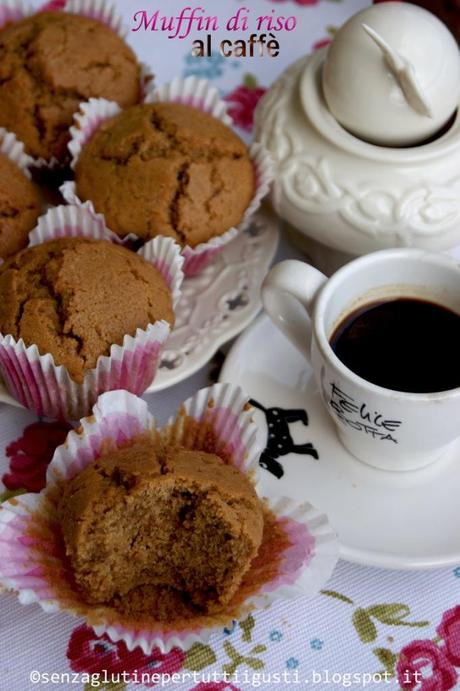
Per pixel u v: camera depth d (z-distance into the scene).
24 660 0.49
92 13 0.64
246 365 0.54
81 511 0.48
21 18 0.64
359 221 0.55
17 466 0.53
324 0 0.68
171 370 0.54
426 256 0.51
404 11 0.54
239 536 0.48
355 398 0.49
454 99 0.54
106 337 0.52
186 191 0.57
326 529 0.49
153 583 0.49
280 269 0.51
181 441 0.52
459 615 0.50
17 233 0.57
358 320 0.52
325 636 0.49
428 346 0.51
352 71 0.53
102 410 0.50
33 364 0.51
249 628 0.49
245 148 0.59
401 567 0.49
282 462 0.52
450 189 0.54
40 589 0.48
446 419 0.48
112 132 0.58
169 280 0.55
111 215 0.57
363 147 0.54
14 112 0.60
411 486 0.51
